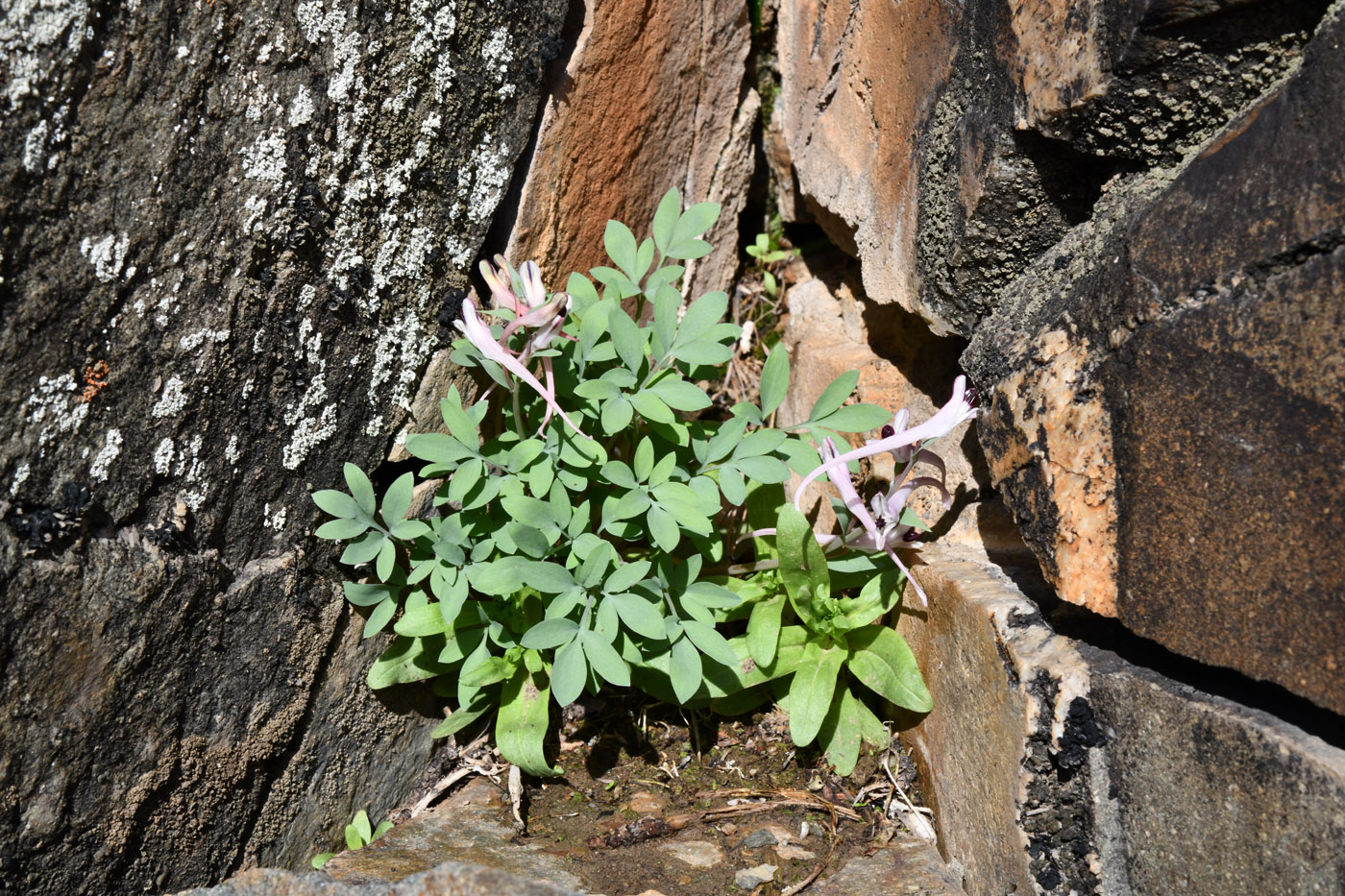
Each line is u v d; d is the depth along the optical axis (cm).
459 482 54
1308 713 47
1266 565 47
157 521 51
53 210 49
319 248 53
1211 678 49
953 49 53
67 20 48
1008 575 53
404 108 53
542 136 56
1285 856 47
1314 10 48
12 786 50
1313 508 46
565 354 55
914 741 55
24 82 48
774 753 56
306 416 53
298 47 51
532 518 54
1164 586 48
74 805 51
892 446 54
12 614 49
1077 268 51
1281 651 47
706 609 55
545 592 54
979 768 52
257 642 53
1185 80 49
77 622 50
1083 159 52
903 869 53
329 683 55
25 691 50
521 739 55
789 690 56
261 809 54
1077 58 50
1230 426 47
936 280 55
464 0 54
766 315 64
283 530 54
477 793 56
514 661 56
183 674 52
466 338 55
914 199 55
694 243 56
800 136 62
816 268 64
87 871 51
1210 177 48
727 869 53
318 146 52
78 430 50
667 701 56
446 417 54
